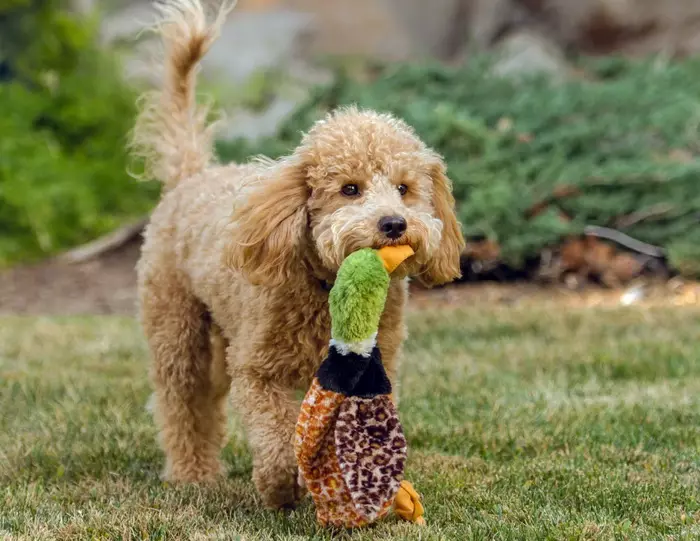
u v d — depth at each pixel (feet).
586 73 97.55
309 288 27.37
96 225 85.05
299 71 116.98
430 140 69.92
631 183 68.90
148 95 37.19
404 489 26.84
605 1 112.27
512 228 66.33
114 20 112.78
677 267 66.18
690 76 86.38
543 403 40.27
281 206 27.09
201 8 36.22
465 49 124.16
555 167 68.44
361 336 24.41
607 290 65.82
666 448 33.96
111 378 46.24
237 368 28.25
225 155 72.90
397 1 130.41
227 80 107.34
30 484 31.27
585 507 28.35
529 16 120.67
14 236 82.48
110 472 32.91
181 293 32.40
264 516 27.78
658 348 49.29
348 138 27.07
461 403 40.50
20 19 95.81
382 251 25.14
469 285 67.67
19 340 55.21
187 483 32.22
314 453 25.08
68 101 92.73
